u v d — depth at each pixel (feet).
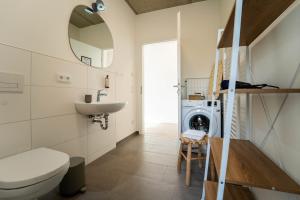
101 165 6.26
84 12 6.24
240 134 5.23
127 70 9.74
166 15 10.30
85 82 6.20
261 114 3.55
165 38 10.32
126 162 6.53
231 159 2.90
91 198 4.37
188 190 4.68
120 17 8.92
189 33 9.87
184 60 9.93
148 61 16.62
